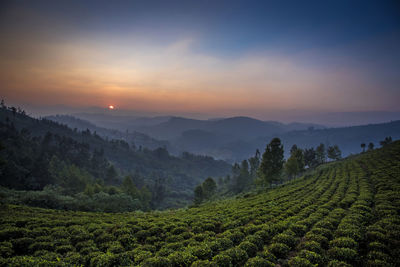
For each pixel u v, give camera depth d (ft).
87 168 481.05
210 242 56.59
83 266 48.32
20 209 106.01
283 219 77.05
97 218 97.45
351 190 109.60
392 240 46.88
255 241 55.98
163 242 61.87
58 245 59.98
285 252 49.65
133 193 284.41
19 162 330.95
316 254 44.83
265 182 204.44
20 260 45.42
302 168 248.52
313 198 107.65
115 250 56.95
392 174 128.26
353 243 48.03
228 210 102.06
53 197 158.61
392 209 69.82
